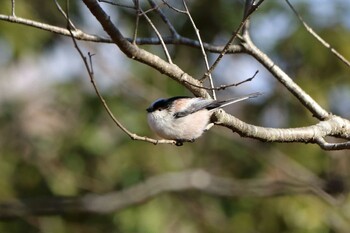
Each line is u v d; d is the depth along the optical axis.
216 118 6.96
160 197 15.23
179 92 15.11
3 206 14.41
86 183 15.24
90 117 15.13
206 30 15.02
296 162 15.30
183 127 7.21
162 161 15.13
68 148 15.33
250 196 15.07
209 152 15.83
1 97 16.28
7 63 14.66
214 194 14.98
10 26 13.98
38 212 14.48
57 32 6.80
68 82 15.66
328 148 7.03
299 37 14.54
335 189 14.66
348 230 14.84
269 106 15.48
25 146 15.60
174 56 14.89
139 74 15.30
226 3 14.95
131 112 15.12
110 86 15.36
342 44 14.58
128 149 14.98
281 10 14.55
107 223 15.27
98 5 5.64
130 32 14.66
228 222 15.43
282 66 15.12
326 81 14.89
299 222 15.12
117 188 15.24
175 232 15.29
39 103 16.28
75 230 15.34
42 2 14.76
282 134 6.93
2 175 15.20
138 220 14.76
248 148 15.55
